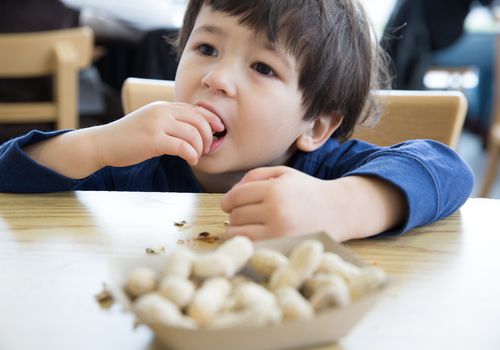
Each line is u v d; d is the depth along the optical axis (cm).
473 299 54
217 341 40
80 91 322
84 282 55
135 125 85
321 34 99
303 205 64
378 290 45
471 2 356
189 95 95
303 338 42
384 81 134
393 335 47
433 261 63
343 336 45
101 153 85
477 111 424
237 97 93
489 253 66
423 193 72
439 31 354
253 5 91
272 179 67
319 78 101
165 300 43
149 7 315
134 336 46
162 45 296
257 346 41
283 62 95
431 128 122
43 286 54
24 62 218
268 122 95
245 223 64
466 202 84
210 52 95
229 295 45
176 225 70
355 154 105
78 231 67
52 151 86
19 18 261
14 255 60
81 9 282
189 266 48
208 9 95
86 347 45
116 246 63
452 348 46
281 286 46
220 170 98
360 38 109
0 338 46
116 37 301
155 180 110
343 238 66
